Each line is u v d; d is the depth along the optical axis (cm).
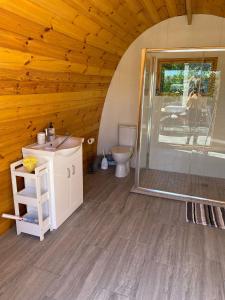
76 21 197
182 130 376
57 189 228
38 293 162
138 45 369
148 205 288
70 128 317
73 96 285
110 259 196
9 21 145
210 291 167
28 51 177
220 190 331
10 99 190
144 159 381
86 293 163
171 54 347
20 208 237
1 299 157
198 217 262
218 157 366
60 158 228
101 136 422
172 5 288
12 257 195
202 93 353
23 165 218
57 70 225
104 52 295
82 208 276
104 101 402
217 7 288
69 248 208
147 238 224
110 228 239
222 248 212
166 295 163
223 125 354
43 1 153
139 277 178
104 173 386
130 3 234
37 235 217
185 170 389
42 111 240
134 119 400
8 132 206
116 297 160
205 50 289
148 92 346
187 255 203
